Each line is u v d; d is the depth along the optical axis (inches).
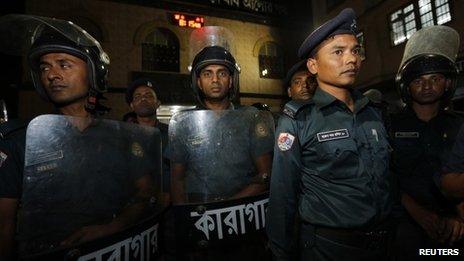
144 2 412.8
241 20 471.2
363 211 53.2
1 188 43.3
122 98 392.8
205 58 82.4
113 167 51.4
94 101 58.4
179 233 67.7
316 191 57.6
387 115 65.2
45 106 344.2
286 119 61.8
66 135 46.2
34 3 354.3
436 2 306.2
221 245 68.2
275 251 59.4
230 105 92.2
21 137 46.6
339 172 55.4
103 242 46.5
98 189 48.8
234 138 74.8
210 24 450.3
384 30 373.1
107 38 390.0
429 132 76.8
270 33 491.8
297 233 61.1
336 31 57.9
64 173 45.3
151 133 60.4
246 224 70.6
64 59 51.8
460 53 280.2
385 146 58.6
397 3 350.6
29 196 42.3
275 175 60.4
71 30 52.5
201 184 72.1
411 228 76.9
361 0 405.1
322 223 55.2
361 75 412.5
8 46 54.8
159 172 61.6
